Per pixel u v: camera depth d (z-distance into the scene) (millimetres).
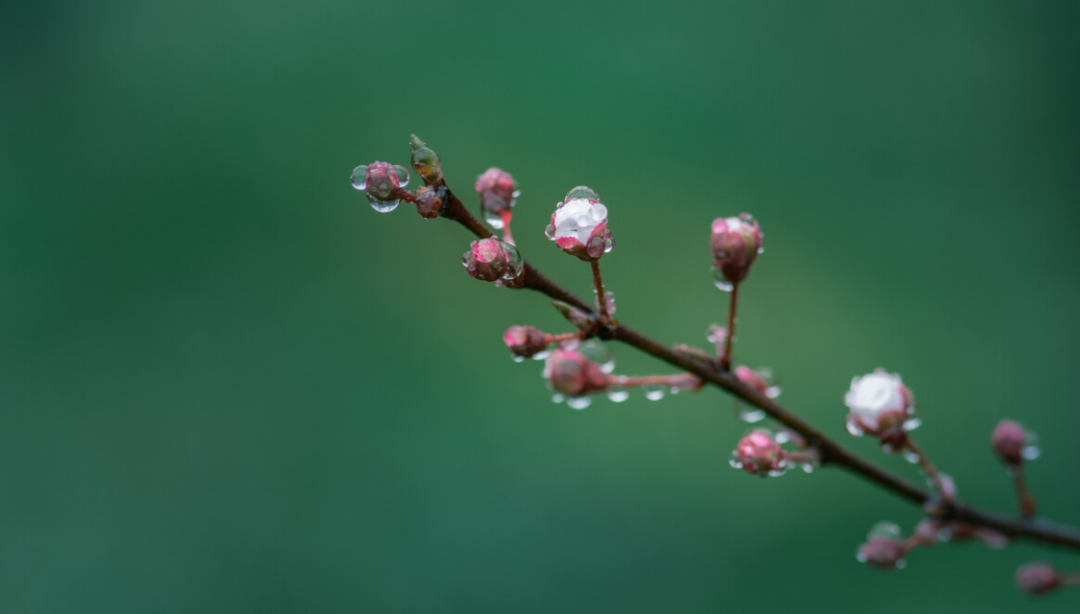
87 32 772
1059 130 791
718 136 768
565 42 777
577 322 350
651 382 357
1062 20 803
